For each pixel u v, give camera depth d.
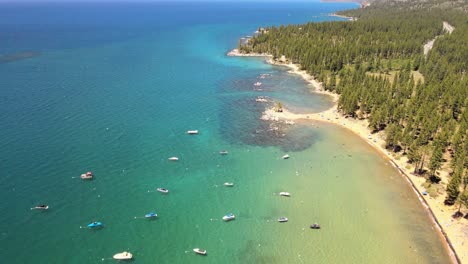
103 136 124.75
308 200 96.25
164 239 81.06
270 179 105.44
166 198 95.00
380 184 103.88
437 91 150.12
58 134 123.69
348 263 76.06
